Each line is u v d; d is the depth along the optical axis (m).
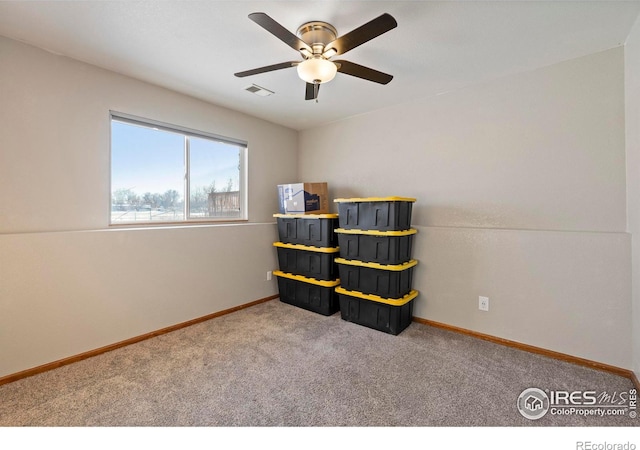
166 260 2.74
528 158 2.46
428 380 1.99
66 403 1.74
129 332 2.51
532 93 2.43
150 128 2.76
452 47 2.11
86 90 2.34
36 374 2.03
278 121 3.84
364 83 2.70
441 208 2.95
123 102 2.55
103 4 1.68
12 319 1.96
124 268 2.47
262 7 1.71
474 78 2.59
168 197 2.93
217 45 2.11
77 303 2.22
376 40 2.02
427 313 2.97
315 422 1.60
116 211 2.59
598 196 2.18
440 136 2.94
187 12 1.75
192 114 3.04
